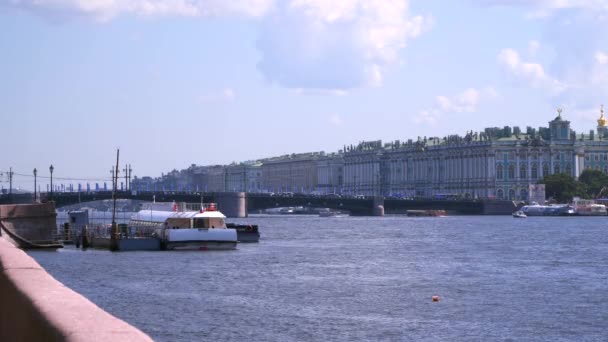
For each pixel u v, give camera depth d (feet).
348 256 333.62
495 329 153.89
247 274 253.44
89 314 18.75
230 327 153.17
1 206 341.82
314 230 612.29
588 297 197.47
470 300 192.13
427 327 154.81
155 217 388.78
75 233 390.21
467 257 329.31
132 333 17.39
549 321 162.20
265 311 173.17
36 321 19.12
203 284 224.12
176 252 340.39
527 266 284.82
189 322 158.40
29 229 345.10
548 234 518.37
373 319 164.14
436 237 494.59
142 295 199.11
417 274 256.11
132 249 346.95
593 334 149.48
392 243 432.66
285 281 233.55
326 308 178.50
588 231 556.51
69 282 227.61
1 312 26.22
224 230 356.18
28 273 25.16
